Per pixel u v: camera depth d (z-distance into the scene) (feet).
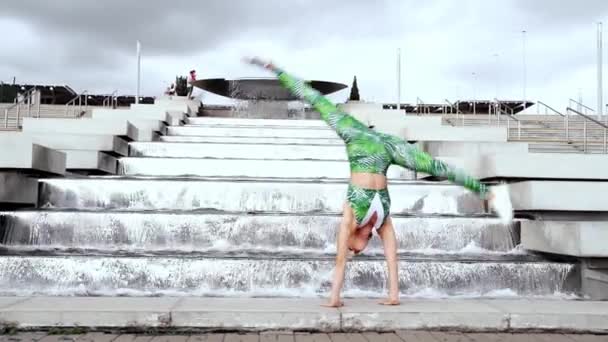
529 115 104.53
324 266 25.99
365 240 21.84
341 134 22.06
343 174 49.44
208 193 38.01
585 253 25.50
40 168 36.58
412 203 37.78
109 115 68.33
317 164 49.42
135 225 31.22
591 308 21.83
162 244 31.12
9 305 20.70
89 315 19.95
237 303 21.72
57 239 31.12
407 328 20.47
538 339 19.67
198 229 31.30
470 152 45.55
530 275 26.35
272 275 25.80
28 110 89.45
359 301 22.82
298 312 20.35
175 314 20.10
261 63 22.50
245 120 78.23
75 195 37.47
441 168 21.63
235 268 25.77
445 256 29.73
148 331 19.94
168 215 31.37
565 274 26.45
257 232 31.37
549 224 28.55
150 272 25.66
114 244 31.12
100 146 47.37
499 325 20.65
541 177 33.94
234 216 31.48
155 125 63.57
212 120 78.02
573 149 69.67
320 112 22.36
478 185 21.74
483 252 31.35
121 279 25.59
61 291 25.23
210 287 25.59
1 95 138.00
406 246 31.48
